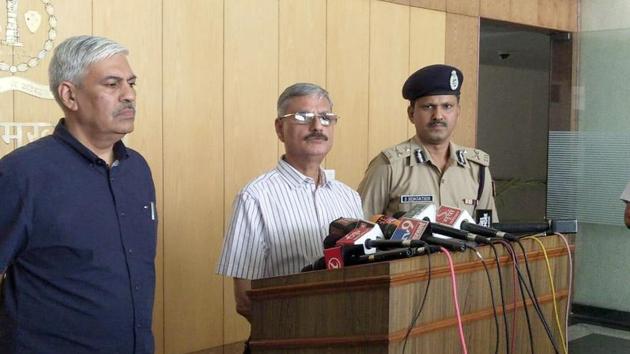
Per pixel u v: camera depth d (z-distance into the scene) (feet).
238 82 13.62
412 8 16.94
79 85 6.23
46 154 6.19
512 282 5.95
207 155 13.19
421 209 6.40
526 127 29.89
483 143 30.53
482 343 5.73
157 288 12.53
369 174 9.84
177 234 12.78
